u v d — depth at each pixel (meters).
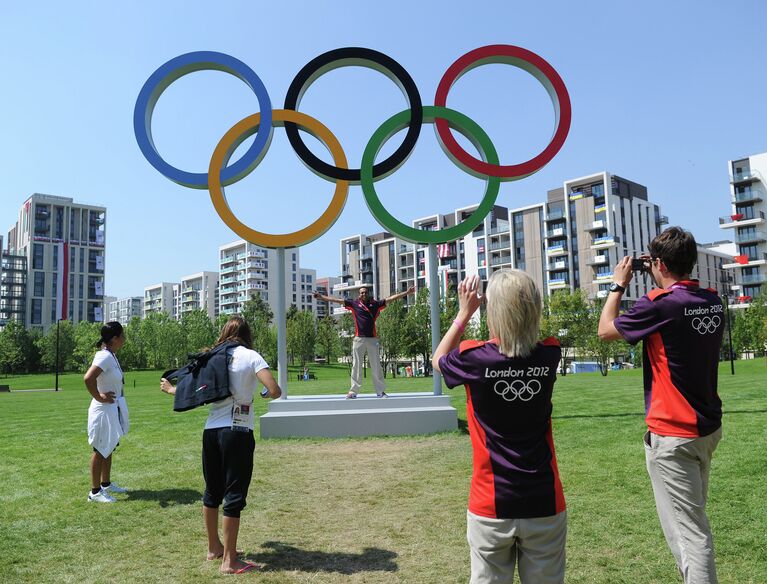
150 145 9.81
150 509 5.11
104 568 3.71
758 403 10.16
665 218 75.88
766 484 4.97
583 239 69.44
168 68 9.94
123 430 5.68
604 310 2.90
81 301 118.31
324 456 7.45
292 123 9.88
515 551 2.10
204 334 74.81
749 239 62.03
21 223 122.38
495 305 2.15
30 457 7.68
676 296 2.68
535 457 2.05
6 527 4.60
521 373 2.07
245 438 3.77
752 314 44.06
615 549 3.80
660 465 2.69
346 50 10.02
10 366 77.19
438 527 4.44
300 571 3.60
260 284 114.56
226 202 9.75
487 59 10.26
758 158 61.97
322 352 76.00
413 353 43.72
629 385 16.97
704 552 2.54
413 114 9.90
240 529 4.50
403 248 89.62
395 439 8.59
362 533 4.35
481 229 81.88
